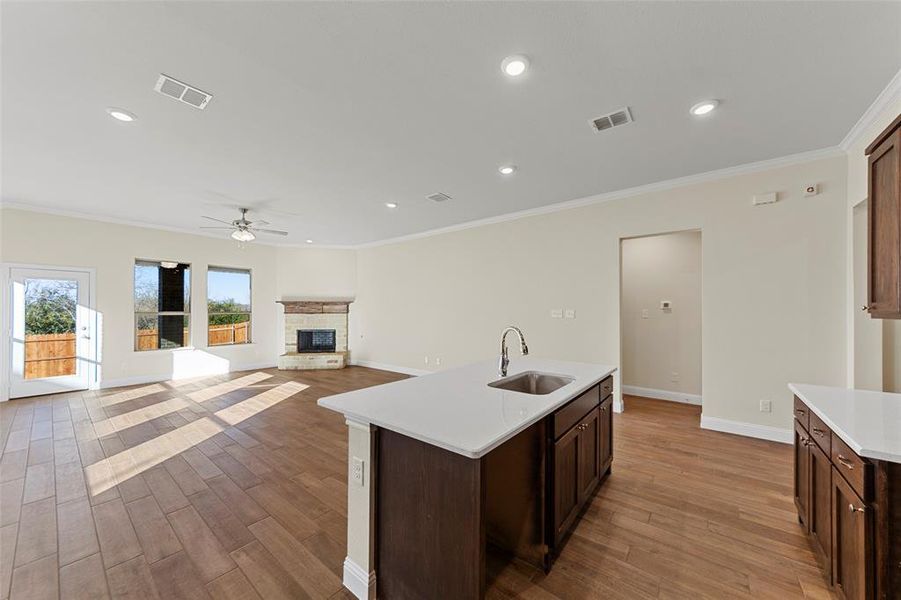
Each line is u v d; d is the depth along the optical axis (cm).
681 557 187
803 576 174
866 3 159
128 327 579
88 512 228
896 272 163
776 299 338
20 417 417
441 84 219
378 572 162
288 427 388
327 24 171
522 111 249
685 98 234
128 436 360
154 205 484
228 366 692
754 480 268
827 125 271
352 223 589
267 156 323
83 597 162
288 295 761
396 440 157
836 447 153
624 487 258
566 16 167
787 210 333
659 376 507
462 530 135
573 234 467
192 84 219
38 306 504
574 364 298
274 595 164
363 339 773
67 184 400
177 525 215
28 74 207
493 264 550
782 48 188
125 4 158
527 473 181
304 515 226
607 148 309
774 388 341
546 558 177
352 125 268
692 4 160
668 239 501
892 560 123
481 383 226
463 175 372
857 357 298
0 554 190
